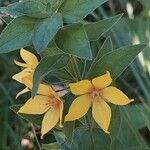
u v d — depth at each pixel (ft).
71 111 0.67
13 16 0.69
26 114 0.73
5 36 0.63
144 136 1.31
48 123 0.69
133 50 0.67
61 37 0.62
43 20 0.63
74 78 0.70
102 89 0.67
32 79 0.63
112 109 0.71
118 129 0.72
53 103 0.69
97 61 0.68
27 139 1.30
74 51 0.60
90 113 0.74
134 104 1.31
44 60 0.63
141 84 1.26
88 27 0.66
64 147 0.77
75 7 0.63
